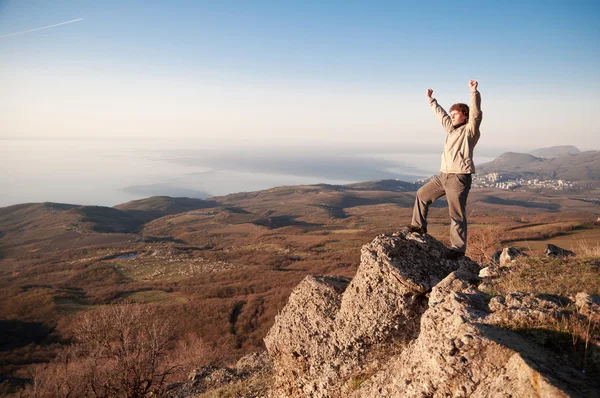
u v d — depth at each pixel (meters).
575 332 3.67
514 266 6.31
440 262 6.72
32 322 65.12
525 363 3.20
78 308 72.44
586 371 3.30
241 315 60.31
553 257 6.55
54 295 78.81
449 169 6.60
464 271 6.05
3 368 43.31
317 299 7.86
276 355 8.53
